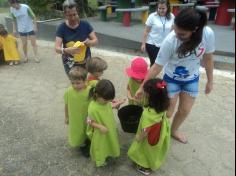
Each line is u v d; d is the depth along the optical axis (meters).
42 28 8.27
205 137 3.53
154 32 4.42
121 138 3.48
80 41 3.72
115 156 2.98
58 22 8.42
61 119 3.93
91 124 2.71
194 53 2.62
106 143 2.86
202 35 2.46
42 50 7.22
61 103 4.41
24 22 5.89
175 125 3.36
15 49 6.08
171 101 3.01
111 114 2.81
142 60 3.32
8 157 3.16
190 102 3.07
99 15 10.20
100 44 7.37
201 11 2.31
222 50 5.96
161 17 4.34
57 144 3.39
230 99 4.47
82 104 2.90
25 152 3.24
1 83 5.18
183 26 2.26
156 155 2.75
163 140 2.68
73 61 3.74
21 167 3.02
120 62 6.17
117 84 5.04
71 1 3.54
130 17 8.82
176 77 2.88
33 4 9.34
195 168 3.01
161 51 2.64
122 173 2.93
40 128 3.72
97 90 2.59
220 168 3.01
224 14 8.45
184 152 3.25
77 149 3.29
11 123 3.82
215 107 4.24
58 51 3.65
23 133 3.60
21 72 5.72
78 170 2.97
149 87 2.50
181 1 9.77
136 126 3.06
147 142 2.72
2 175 2.90
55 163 3.07
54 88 4.96
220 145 3.37
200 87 4.86
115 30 7.69
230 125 3.78
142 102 2.85
